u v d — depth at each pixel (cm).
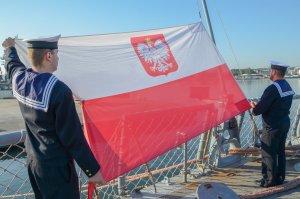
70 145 216
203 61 404
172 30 407
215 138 508
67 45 332
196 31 420
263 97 423
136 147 325
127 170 312
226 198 357
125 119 331
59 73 317
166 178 468
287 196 409
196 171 497
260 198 402
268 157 434
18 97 227
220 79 409
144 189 435
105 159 306
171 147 342
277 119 426
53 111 213
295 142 666
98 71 337
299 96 648
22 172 470
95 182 229
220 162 521
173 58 388
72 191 230
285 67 430
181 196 411
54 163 221
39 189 230
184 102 373
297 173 491
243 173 490
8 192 450
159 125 347
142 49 372
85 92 323
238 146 546
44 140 220
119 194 419
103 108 327
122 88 342
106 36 361
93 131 313
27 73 230
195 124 368
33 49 225
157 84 365
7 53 264
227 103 402
